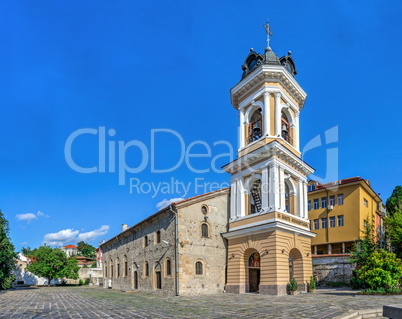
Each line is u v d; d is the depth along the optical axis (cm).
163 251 2628
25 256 6400
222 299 1975
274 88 2650
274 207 2372
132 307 1598
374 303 1594
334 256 3105
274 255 2288
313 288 2475
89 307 1653
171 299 2047
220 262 2647
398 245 3206
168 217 2625
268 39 2869
